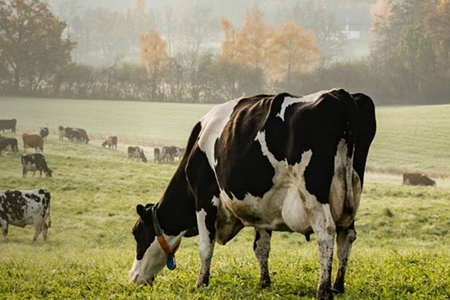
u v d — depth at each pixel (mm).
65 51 113250
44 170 40531
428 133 64938
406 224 26859
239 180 8391
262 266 9312
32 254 20172
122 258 15125
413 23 120312
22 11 109625
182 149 56938
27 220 25234
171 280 9992
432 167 52531
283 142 7891
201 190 9258
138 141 69375
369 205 30328
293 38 111000
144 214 9867
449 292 8555
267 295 8531
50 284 10312
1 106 94625
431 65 98500
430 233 25828
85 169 44250
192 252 16750
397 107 89500
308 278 9547
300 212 7820
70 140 64938
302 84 101875
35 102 99562
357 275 9695
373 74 99062
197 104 100062
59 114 88750
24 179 39906
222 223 9461
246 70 104688
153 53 110188
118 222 28844
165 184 38969
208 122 9188
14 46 107625
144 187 37812
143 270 9961
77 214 30500
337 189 7723
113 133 74688
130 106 96938
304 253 15562
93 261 13789
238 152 8383
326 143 7602
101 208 31703
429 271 9711
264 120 8125
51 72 109188
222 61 106250
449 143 60594
